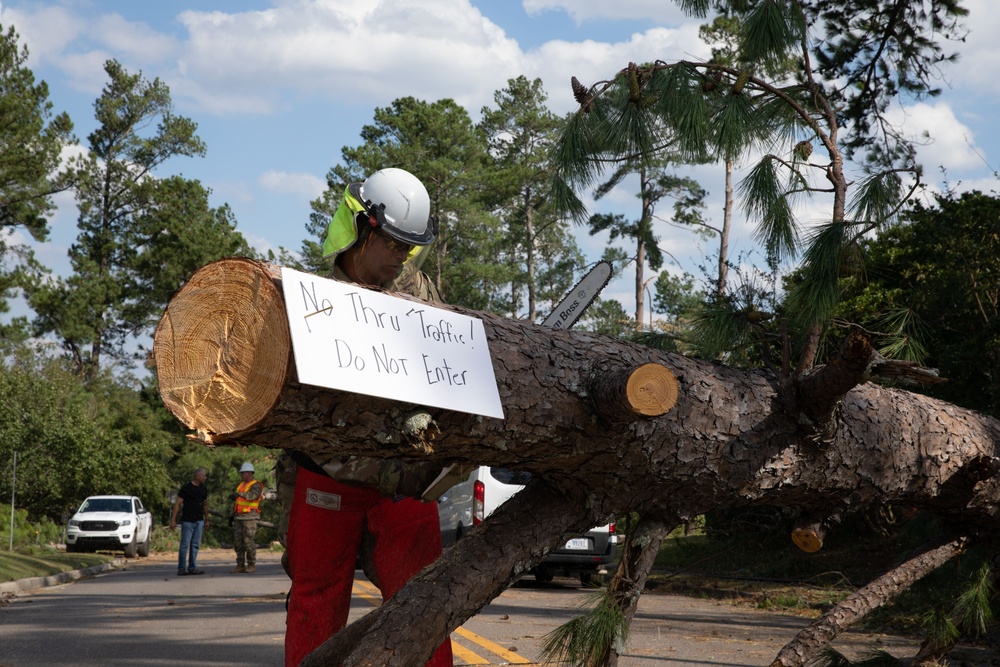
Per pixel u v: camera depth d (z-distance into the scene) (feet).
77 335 151.43
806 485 10.80
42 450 97.76
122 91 168.76
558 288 171.63
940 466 12.17
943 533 13.70
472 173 151.74
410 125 155.63
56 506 103.76
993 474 12.26
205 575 52.24
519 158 151.12
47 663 20.76
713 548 51.44
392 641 8.56
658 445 9.40
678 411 9.61
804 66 14.25
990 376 28.86
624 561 10.12
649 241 106.93
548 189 15.10
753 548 47.37
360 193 10.12
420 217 10.07
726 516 42.24
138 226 166.81
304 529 10.74
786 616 30.58
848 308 24.89
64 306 151.43
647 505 9.93
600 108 14.34
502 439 8.57
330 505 10.67
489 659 19.85
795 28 14.30
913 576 13.14
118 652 22.27
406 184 10.08
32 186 108.37
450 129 154.10
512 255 169.07
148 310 160.66
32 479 97.04
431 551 10.86
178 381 7.59
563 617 28.43
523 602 33.30
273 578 47.70
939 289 28.68
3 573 45.24
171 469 137.28
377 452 8.07
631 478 9.55
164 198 160.56
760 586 38.96
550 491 9.65
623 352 9.47
